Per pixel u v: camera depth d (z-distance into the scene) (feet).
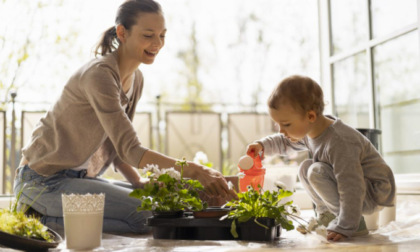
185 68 24.72
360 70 10.00
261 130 17.99
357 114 10.16
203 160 9.90
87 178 6.91
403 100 8.84
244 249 4.47
